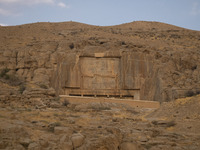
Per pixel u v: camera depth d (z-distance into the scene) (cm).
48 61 5850
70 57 5303
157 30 10712
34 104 3244
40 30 9744
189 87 5231
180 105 3036
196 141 1998
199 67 6156
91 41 6431
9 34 8388
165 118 2897
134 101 4547
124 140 1775
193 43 8700
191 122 2506
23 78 5397
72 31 9619
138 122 2608
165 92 5203
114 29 10594
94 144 1532
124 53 5447
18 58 5844
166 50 6931
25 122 1814
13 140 1359
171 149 1794
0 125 1448
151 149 1783
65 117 2464
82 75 5350
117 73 5447
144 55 5456
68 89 5228
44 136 1513
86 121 2348
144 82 5338
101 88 5356
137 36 9375
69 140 1520
